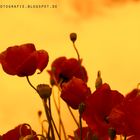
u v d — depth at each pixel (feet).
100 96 3.78
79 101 3.88
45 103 4.05
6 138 4.20
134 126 3.55
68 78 4.61
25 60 4.10
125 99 3.64
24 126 4.20
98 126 3.72
